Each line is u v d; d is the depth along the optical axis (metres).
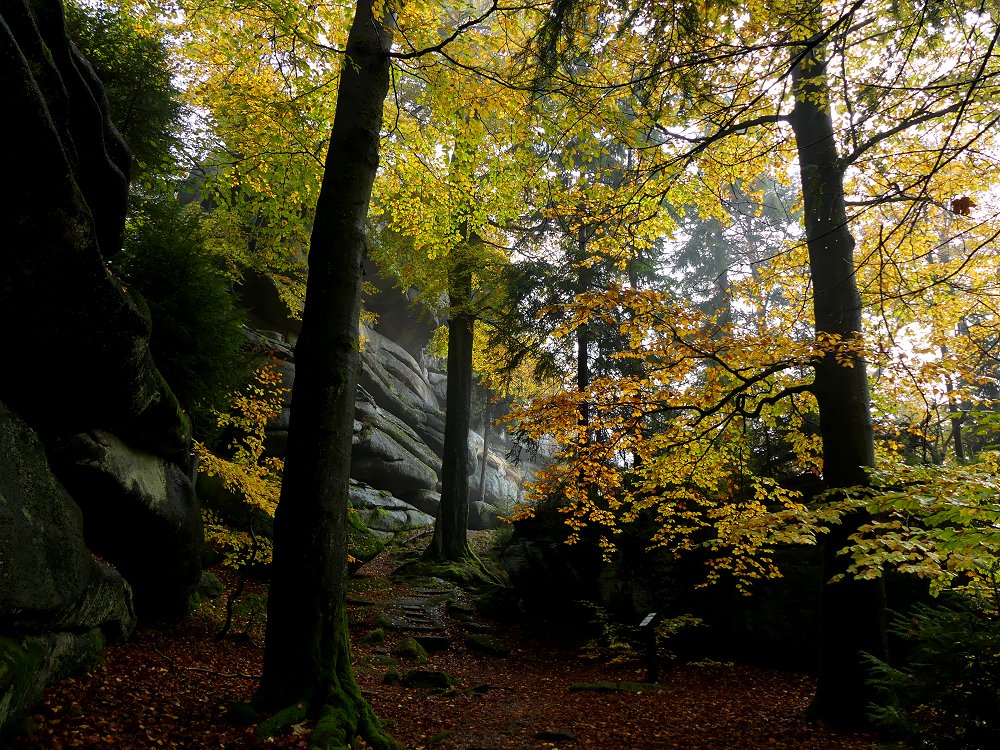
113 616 5.73
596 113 6.72
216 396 8.67
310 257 6.02
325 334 5.72
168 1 8.26
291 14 6.07
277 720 4.51
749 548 7.54
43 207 3.84
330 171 6.21
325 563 5.29
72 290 4.45
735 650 10.08
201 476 12.00
